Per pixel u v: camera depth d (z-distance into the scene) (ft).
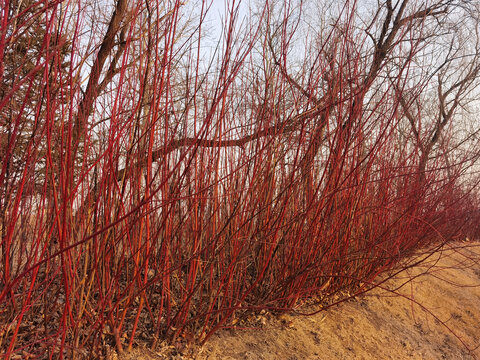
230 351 8.06
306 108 8.36
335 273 10.73
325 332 9.91
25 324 7.00
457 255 21.95
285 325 9.62
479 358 11.57
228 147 8.47
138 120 6.62
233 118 8.58
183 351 7.55
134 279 6.51
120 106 5.96
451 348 11.55
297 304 10.80
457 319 13.92
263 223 9.11
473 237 27.27
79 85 5.60
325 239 10.28
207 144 7.37
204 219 8.60
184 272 10.06
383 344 10.29
